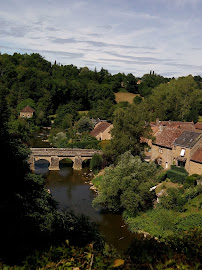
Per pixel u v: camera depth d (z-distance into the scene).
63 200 41.41
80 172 56.03
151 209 35.72
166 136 50.72
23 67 131.62
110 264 7.58
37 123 103.19
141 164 38.28
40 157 56.19
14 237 13.67
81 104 126.62
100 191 39.38
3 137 24.36
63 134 76.69
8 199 20.84
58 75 142.88
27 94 115.19
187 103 90.12
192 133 46.25
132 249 8.04
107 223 34.16
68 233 12.52
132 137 47.22
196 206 34.66
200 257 7.66
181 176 42.50
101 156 55.75
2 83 118.81
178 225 30.50
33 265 7.67
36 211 22.75
